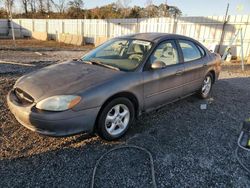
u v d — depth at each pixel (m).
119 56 3.85
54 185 2.42
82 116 2.86
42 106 2.77
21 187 2.37
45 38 24.25
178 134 3.59
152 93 3.70
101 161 2.84
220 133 3.69
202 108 4.73
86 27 21.66
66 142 3.21
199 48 4.94
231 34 12.82
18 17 36.56
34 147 3.06
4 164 2.70
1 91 5.05
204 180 2.59
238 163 2.93
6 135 3.31
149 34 4.32
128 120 3.44
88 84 3.00
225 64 10.95
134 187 2.44
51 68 3.61
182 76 4.25
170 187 2.46
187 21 14.41
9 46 16.75
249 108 4.92
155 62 3.57
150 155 2.97
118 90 3.13
